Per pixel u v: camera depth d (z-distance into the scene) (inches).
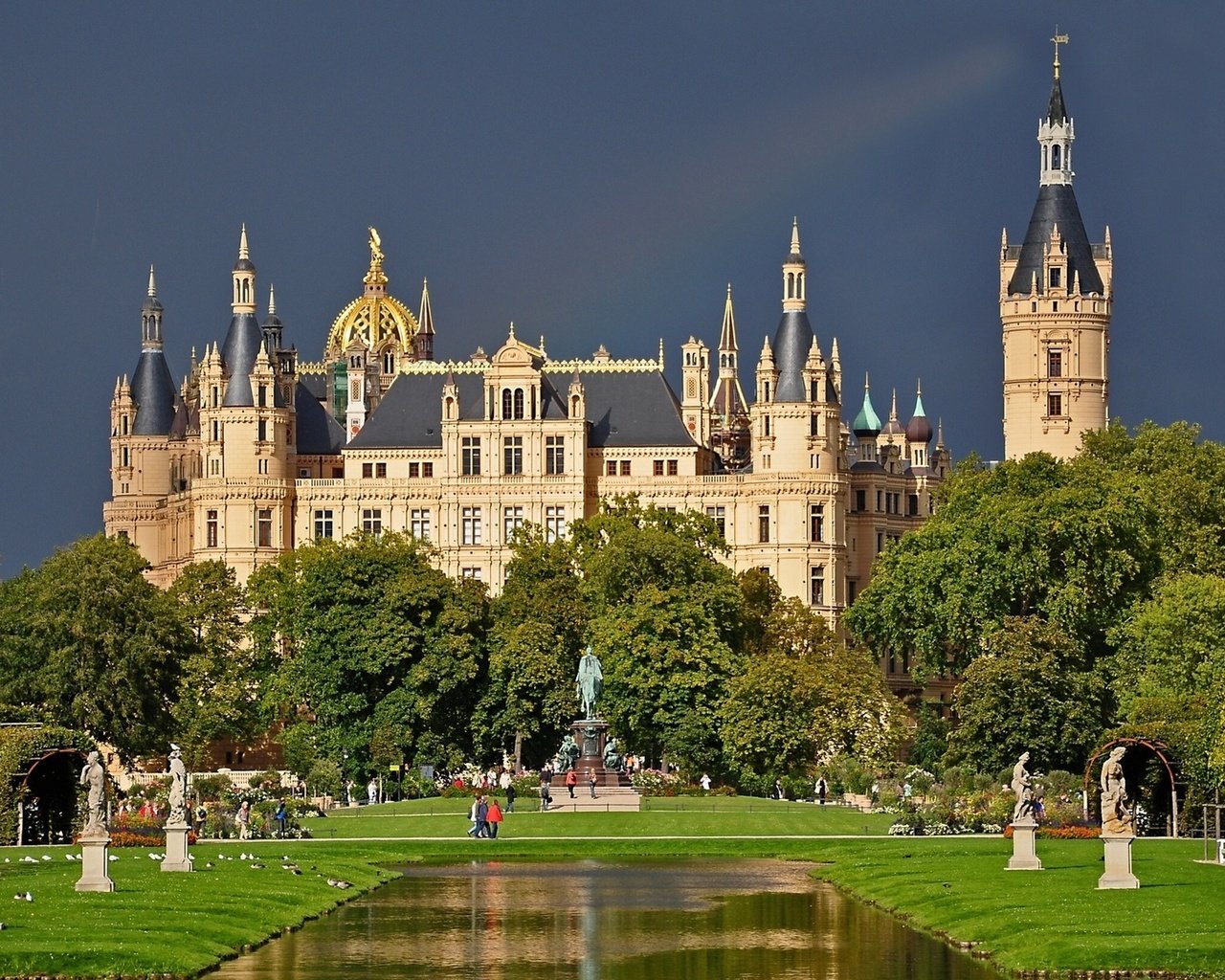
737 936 4958.2
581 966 4616.1
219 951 4680.1
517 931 5034.5
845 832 7116.1
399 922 5182.1
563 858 6589.6
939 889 5359.3
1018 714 7770.7
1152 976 4330.7
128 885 5349.4
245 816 7096.5
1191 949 4446.4
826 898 5575.8
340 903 5472.4
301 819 7642.7
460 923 5162.4
